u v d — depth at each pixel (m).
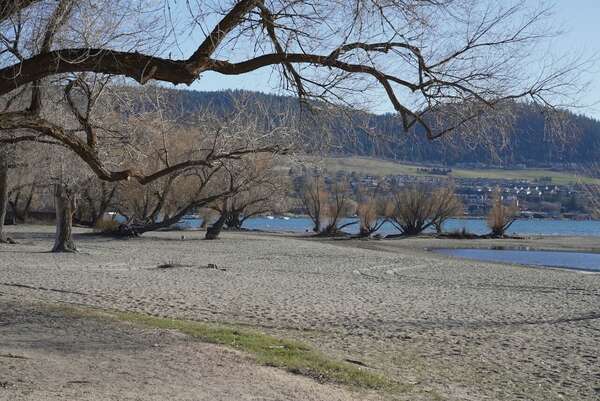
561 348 16.33
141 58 9.69
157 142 31.86
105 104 15.25
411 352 15.14
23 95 14.05
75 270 29.41
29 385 8.93
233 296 23.02
